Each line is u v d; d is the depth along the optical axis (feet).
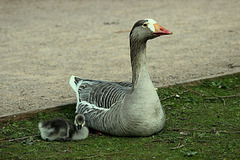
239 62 48.91
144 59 27.27
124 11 83.92
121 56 53.88
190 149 26.37
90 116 29.89
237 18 75.77
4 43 61.05
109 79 44.11
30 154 26.18
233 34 63.93
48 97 38.73
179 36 64.13
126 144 27.37
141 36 27.27
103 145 27.45
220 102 36.37
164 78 43.93
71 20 76.38
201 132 29.30
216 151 26.02
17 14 82.07
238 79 42.42
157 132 29.14
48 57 53.83
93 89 31.65
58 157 25.52
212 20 74.59
